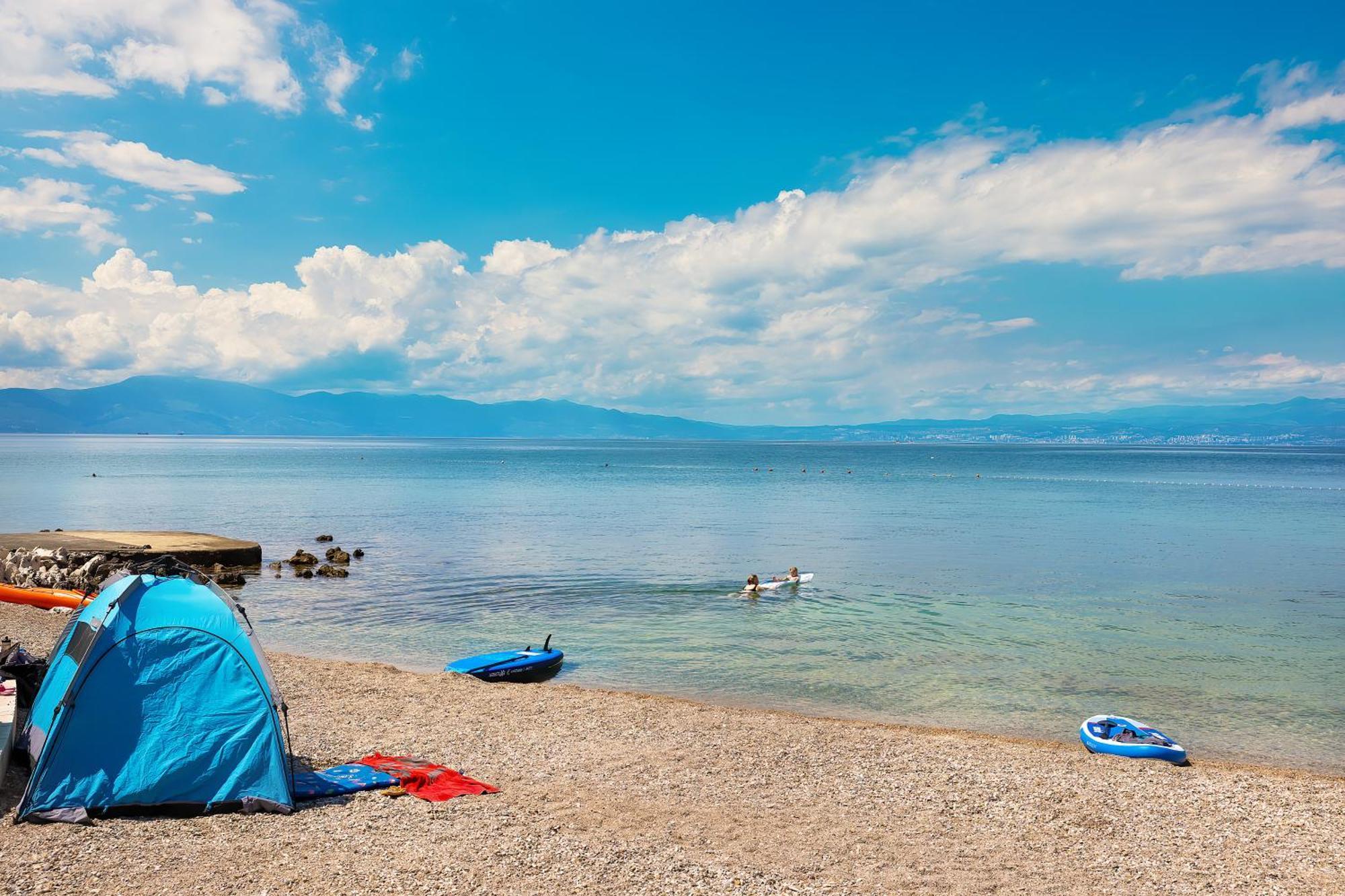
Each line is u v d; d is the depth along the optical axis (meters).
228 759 12.31
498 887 10.08
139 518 65.81
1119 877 11.27
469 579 39.44
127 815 11.76
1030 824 13.17
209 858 10.53
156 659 12.57
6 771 12.68
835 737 17.72
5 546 37.81
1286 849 12.48
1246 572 43.47
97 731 11.98
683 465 196.62
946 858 11.66
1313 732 19.84
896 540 56.19
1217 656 26.47
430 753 15.41
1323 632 29.92
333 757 14.85
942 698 22.05
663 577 40.38
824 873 10.96
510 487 111.38
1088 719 19.66
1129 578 41.38
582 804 13.15
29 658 15.41
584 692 21.31
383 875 10.23
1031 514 75.62
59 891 9.45
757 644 27.61
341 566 43.06
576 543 53.09
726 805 13.46
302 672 21.78
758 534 58.66
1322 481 139.00
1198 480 141.88
